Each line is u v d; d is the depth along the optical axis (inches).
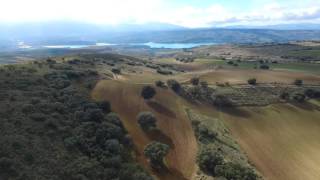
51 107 2017.7
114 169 1628.9
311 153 2160.4
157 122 2281.0
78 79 2839.6
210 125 2368.4
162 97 2751.0
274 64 5477.4
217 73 4028.1
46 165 1478.8
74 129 1868.8
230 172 1697.8
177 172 1745.8
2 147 1465.3
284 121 2642.7
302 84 3518.7
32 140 1616.6
